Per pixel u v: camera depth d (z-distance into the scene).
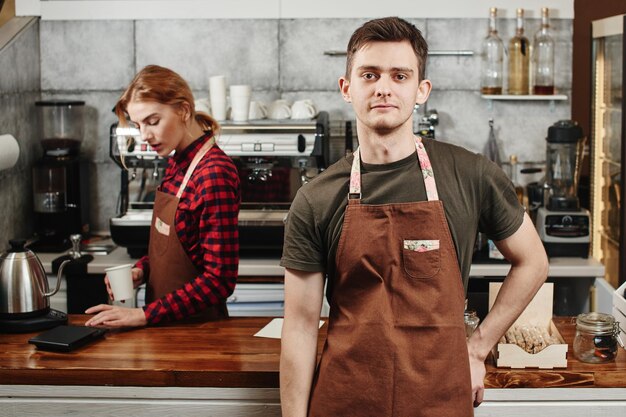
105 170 4.71
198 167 2.82
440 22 4.54
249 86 4.20
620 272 3.80
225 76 4.60
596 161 4.34
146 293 3.01
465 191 2.02
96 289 4.04
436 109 4.60
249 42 4.59
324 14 4.54
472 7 4.53
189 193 2.82
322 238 2.06
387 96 1.93
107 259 4.14
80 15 4.61
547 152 4.27
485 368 2.31
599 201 4.33
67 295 4.04
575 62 5.00
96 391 2.41
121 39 4.62
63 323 2.79
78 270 4.01
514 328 2.47
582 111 5.01
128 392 2.40
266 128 4.10
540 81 4.44
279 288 4.03
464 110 4.60
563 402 2.37
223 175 2.78
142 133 2.81
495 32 4.43
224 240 2.77
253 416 2.40
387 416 1.99
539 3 4.52
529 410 2.37
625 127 3.74
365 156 2.03
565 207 4.16
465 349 2.03
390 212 2.01
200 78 4.62
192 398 2.40
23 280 2.73
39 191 4.37
